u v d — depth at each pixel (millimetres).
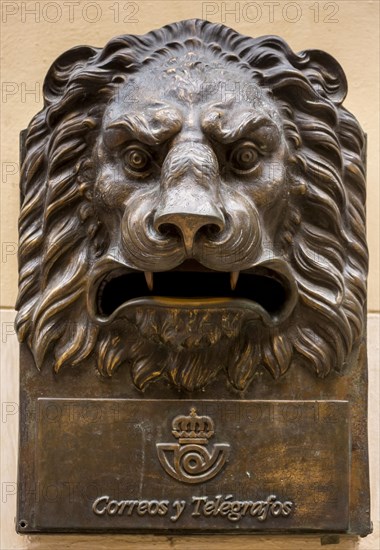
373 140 2400
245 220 1990
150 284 2035
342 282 2164
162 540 2242
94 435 2174
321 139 2145
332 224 2158
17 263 2332
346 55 2436
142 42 2152
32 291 2193
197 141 2023
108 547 2240
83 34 2428
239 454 2172
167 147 2049
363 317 2205
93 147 2137
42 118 2211
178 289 2189
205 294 2186
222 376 2186
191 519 2160
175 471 2164
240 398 2182
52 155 2146
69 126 2137
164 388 2182
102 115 2129
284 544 2248
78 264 2145
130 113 2066
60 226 2158
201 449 2170
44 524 2158
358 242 2195
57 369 2178
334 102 2203
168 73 2100
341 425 2189
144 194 2029
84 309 2160
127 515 2158
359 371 2211
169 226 1958
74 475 2166
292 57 2182
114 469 2166
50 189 2146
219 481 2168
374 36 2441
